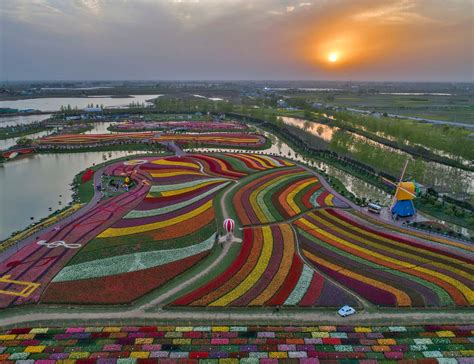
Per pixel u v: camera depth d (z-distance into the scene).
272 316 46.34
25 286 51.94
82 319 45.62
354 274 55.62
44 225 73.12
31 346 40.25
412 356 39.38
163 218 76.06
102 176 107.12
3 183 105.81
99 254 61.06
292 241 66.19
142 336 42.06
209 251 62.38
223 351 39.69
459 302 49.09
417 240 67.69
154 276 54.72
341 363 38.38
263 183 100.19
